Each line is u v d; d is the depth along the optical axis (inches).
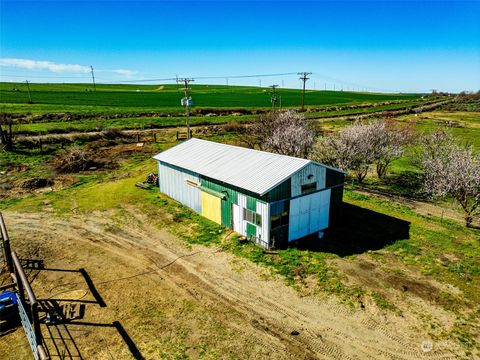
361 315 578.6
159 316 574.2
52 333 532.4
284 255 765.3
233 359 487.5
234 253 775.7
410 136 1581.0
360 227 922.1
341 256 762.8
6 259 653.3
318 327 552.7
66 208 1043.9
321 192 881.5
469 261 747.4
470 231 919.7
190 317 572.7
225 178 868.0
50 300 609.3
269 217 775.1
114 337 526.0
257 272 701.9
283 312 586.9
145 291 642.2
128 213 1006.4
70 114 2906.0
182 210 1023.6
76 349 501.4
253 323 559.8
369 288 647.8
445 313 582.9
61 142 1877.5
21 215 987.9
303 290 643.5
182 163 1032.2
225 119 2967.5
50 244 821.2
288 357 493.4
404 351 506.0
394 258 756.0
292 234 839.7
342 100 6171.3
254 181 809.5
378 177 1423.5
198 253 780.6
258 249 789.2
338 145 1273.4
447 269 713.6
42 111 3149.6
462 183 900.0
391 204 1112.8
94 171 1439.5
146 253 782.5
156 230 899.4
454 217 1028.5
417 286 654.5
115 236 867.4
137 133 2218.3
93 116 2928.2
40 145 1727.4
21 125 2319.1
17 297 577.0
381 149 1298.0
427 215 1032.8
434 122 2925.7
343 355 498.9
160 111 3440.0
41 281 669.3
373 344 518.6
